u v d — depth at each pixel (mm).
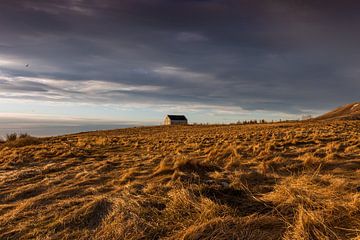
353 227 4559
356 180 7230
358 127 32500
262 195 6402
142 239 4785
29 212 6258
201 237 4602
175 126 84125
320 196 5770
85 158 15172
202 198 5941
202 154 15055
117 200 6070
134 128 81188
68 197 7359
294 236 4348
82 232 5160
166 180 8289
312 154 11586
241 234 4562
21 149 20812
